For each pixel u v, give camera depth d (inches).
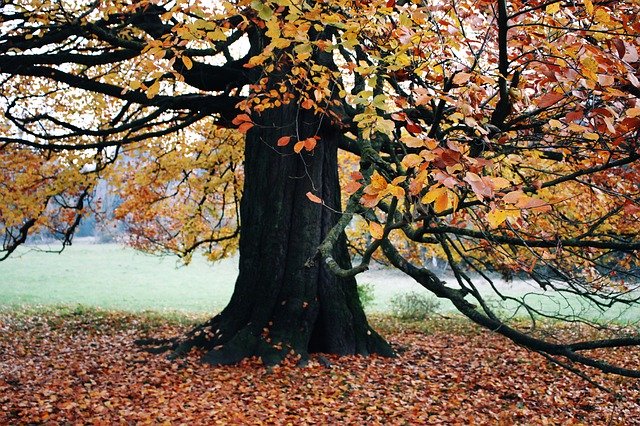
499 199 95.1
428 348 411.8
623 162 132.0
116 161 562.6
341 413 251.8
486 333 499.5
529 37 152.3
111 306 808.9
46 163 526.9
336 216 351.9
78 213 581.9
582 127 109.5
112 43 304.2
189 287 1114.1
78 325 528.1
